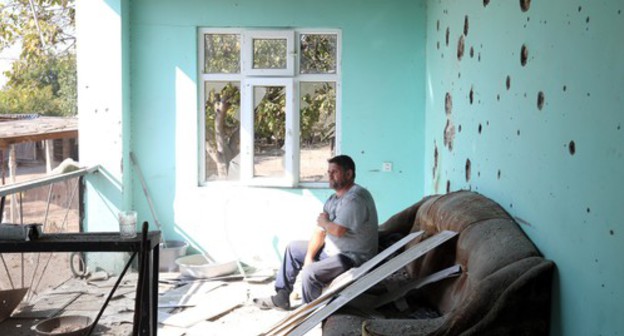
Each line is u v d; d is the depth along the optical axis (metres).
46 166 7.96
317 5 6.11
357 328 3.26
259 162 6.24
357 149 6.23
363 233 4.32
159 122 6.20
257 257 6.24
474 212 3.53
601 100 2.32
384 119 6.21
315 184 6.26
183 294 5.21
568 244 2.60
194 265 5.79
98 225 6.01
